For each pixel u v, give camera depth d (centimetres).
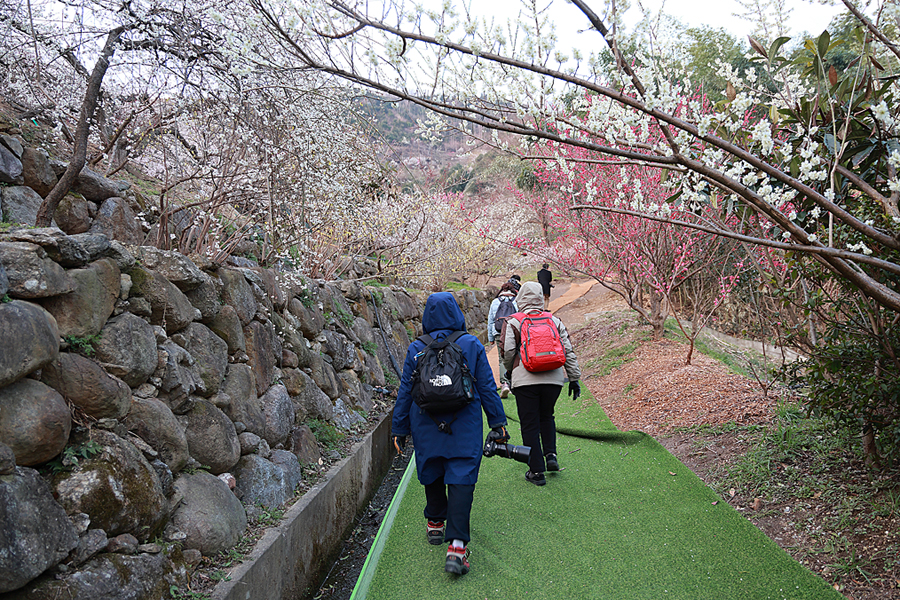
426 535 319
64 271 221
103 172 438
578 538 304
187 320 306
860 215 274
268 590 274
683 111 187
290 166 494
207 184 429
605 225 755
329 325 582
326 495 375
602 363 805
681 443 457
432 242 1102
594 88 178
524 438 388
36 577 174
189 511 257
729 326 912
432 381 285
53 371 208
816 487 328
